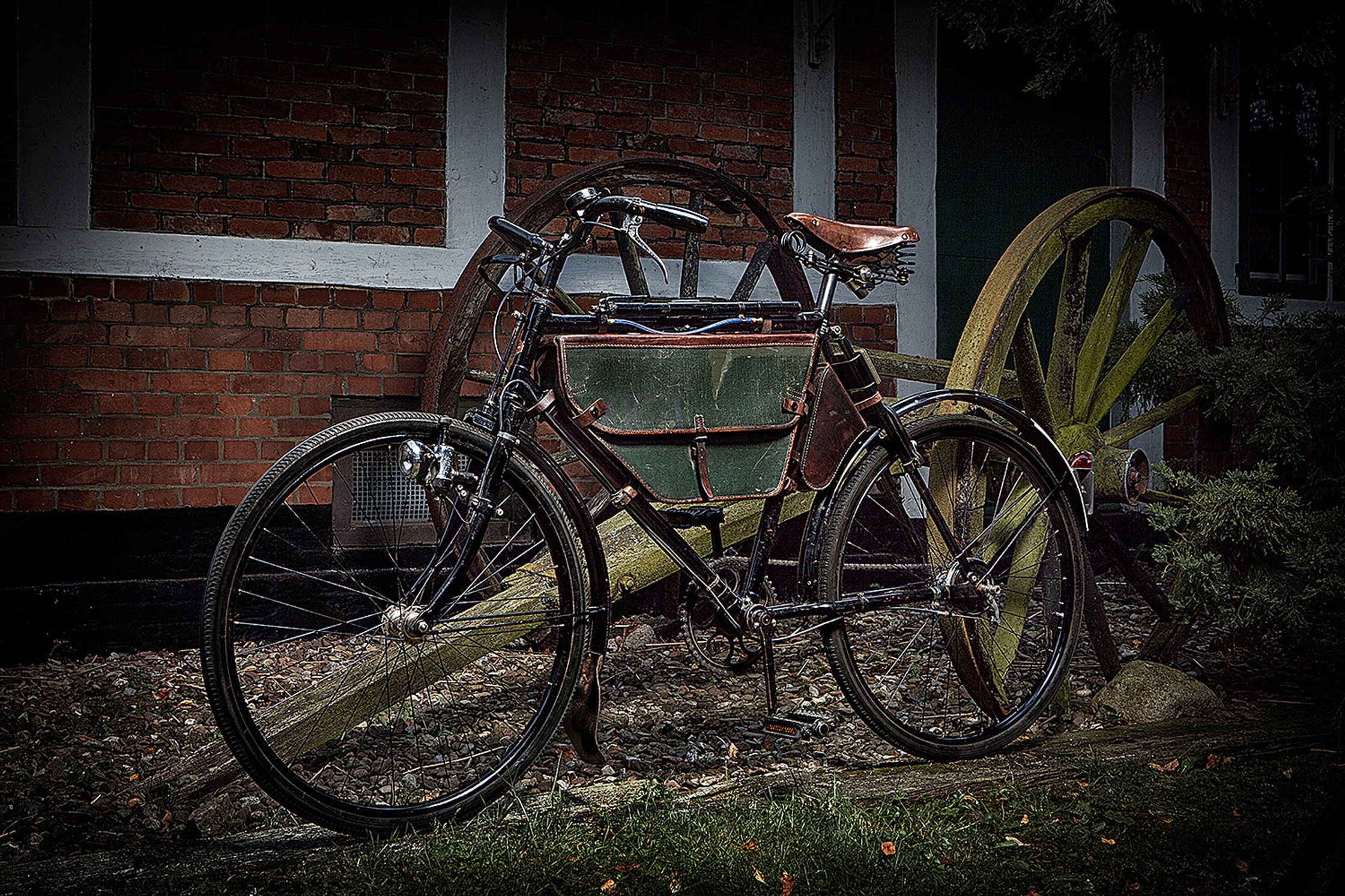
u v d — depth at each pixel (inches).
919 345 211.9
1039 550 125.7
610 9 187.6
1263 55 216.8
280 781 85.0
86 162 159.8
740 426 102.1
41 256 157.9
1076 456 122.3
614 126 188.5
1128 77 231.5
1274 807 99.7
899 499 117.0
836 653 106.6
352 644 161.3
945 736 114.7
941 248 217.5
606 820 91.9
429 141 177.5
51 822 95.2
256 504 84.5
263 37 167.9
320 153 171.8
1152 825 95.5
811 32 200.8
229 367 168.1
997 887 83.5
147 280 163.3
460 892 79.8
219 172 166.6
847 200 205.9
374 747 113.1
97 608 159.0
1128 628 178.7
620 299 100.3
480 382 175.6
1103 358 155.3
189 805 96.3
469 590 93.0
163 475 165.3
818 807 95.3
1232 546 135.3
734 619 103.8
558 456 170.1
